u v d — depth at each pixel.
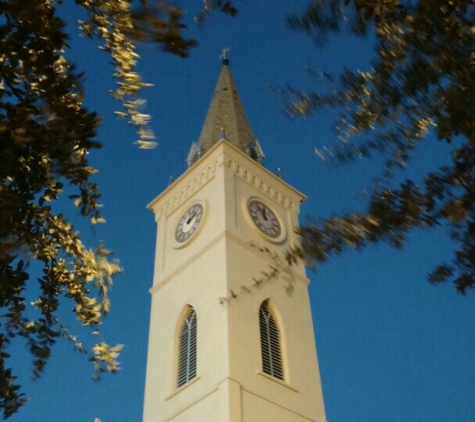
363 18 8.68
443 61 8.42
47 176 7.88
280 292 38.59
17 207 7.24
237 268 37.06
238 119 52.91
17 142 7.07
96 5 7.94
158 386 35.66
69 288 9.17
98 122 7.71
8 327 8.82
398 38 8.77
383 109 9.09
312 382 35.59
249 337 33.97
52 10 7.52
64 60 7.90
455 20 8.37
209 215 41.56
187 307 37.88
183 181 46.66
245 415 30.14
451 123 8.58
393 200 9.36
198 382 32.88
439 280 9.92
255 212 42.31
